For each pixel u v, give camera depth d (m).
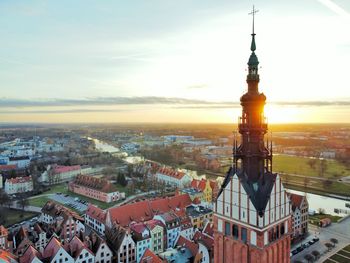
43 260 89.88
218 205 45.56
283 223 43.53
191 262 94.31
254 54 42.06
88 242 104.25
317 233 136.00
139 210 131.00
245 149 43.19
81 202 181.75
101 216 131.12
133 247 108.19
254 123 42.25
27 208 170.25
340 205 181.38
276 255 42.66
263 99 41.81
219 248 45.62
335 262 108.94
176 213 127.75
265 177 42.88
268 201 40.81
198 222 132.50
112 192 183.25
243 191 41.84
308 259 109.19
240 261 42.66
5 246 107.75
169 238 119.06
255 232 40.66
